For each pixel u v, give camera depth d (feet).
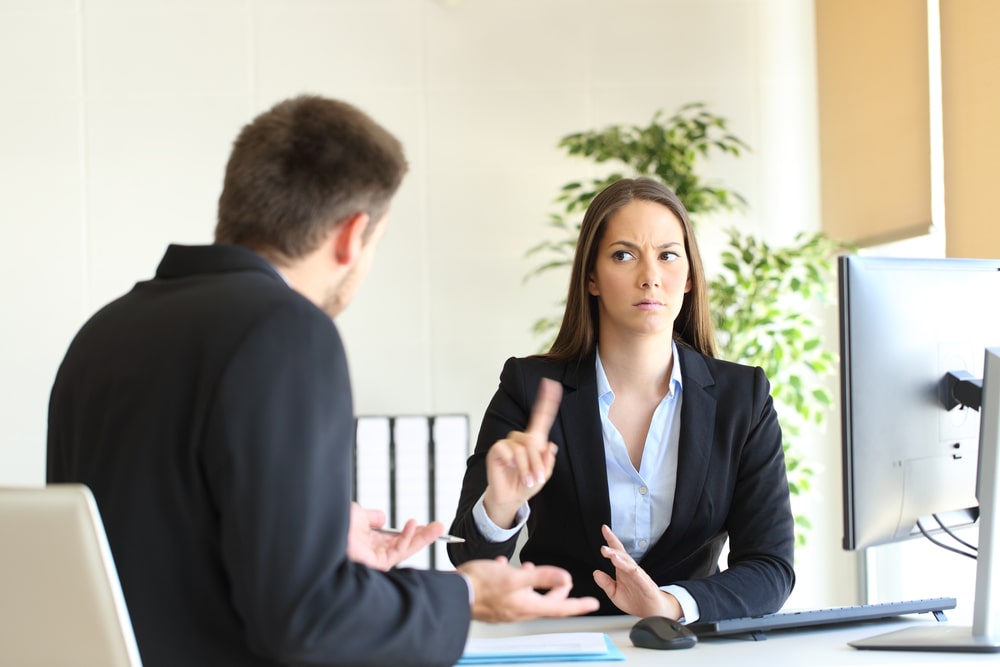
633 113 13.71
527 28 13.69
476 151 13.65
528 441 5.03
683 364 6.57
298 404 3.44
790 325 11.91
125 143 13.53
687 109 12.83
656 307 6.30
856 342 5.12
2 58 13.42
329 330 3.62
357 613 3.45
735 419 6.41
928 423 5.39
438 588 3.80
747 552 6.20
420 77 13.64
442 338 13.61
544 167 13.67
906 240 11.98
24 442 13.35
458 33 13.66
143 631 3.52
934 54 11.19
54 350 13.43
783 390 11.61
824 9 13.38
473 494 6.26
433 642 3.70
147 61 13.53
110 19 13.52
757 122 13.79
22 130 13.46
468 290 13.62
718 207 13.69
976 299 5.62
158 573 3.51
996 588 4.96
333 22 13.64
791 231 13.74
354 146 3.96
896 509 5.30
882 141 12.20
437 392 13.60
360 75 13.62
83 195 13.51
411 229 13.64
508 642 5.07
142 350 3.66
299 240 3.93
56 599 3.41
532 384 6.63
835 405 13.67
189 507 3.49
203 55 13.57
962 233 10.36
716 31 13.78
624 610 5.49
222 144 13.58
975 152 10.14
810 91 13.80
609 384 6.61
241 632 3.57
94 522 3.33
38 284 13.44
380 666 3.58
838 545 13.69
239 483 3.36
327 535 3.44
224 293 3.66
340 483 3.52
